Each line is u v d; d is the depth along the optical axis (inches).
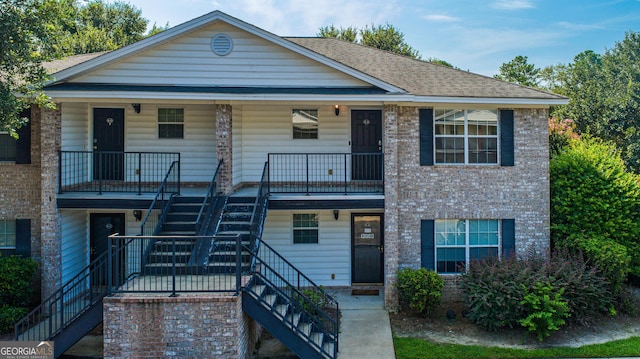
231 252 404.8
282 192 508.1
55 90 457.4
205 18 486.6
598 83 1296.8
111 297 334.3
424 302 462.3
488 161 530.9
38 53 426.3
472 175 523.2
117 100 470.0
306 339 360.8
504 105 521.3
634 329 443.5
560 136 762.8
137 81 493.4
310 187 550.0
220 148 482.6
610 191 527.2
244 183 560.7
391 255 491.5
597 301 450.9
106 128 552.1
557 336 425.4
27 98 436.8
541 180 527.5
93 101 473.1
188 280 381.7
